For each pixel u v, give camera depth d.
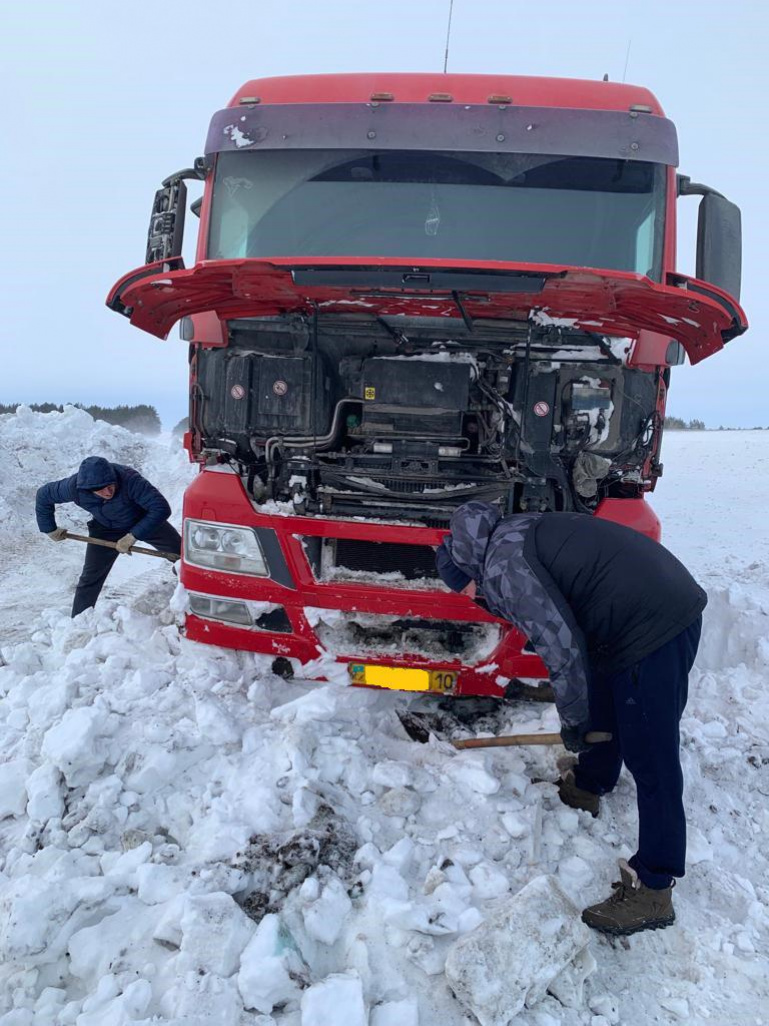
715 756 3.76
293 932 2.47
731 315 3.27
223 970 2.29
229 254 4.11
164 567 7.36
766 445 17.81
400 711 3.88
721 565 7.71
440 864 2.80
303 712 3.49
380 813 3.11
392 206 4.04
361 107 3.97
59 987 2.39
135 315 3.73
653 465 3.97
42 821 2.96
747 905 2.84
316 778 3.17
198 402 4.09
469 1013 2.29
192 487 3.89
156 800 3.08
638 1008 2.41
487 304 3.56
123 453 13.16
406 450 3.89
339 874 2.72
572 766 3.43
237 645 3.87
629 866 2.76
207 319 4.00
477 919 2.53
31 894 2.47
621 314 3.49
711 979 2.51
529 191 4.01
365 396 3.87
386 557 3.75
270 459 3.95
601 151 3.92
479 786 3.20
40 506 5.18
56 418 13.16
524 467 3.86
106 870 2.75
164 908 2.54
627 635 2.63
